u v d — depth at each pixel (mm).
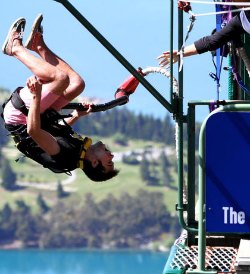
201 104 19219
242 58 19438
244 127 17641
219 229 17734
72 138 18094
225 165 17703
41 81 17750
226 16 19531
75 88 18031
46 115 17906
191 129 19375
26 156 18188
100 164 18266
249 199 17672
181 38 19266
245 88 19844
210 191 17750
